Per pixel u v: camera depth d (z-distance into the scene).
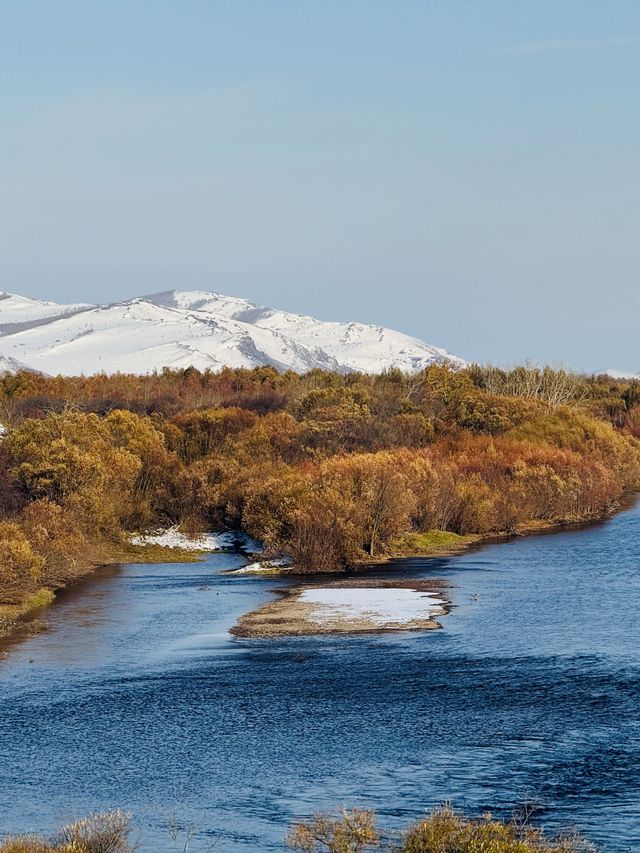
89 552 110.06
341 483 112.25
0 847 33.31
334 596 87.00
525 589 89.06
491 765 43.69
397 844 34.62
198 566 111.12
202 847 35.66
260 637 71.00
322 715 51.91
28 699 55.59
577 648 65.50
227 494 131.12
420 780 42.09
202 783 42.34
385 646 67.25
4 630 74.19
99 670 62.03
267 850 35.31
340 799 40.12
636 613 77.25
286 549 107.25
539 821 37.38
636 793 40.03
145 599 87.62
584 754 44.81
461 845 32.44
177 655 65.94
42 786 42.22
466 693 55.44
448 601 83.38
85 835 34.72
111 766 44.62
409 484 125.19
